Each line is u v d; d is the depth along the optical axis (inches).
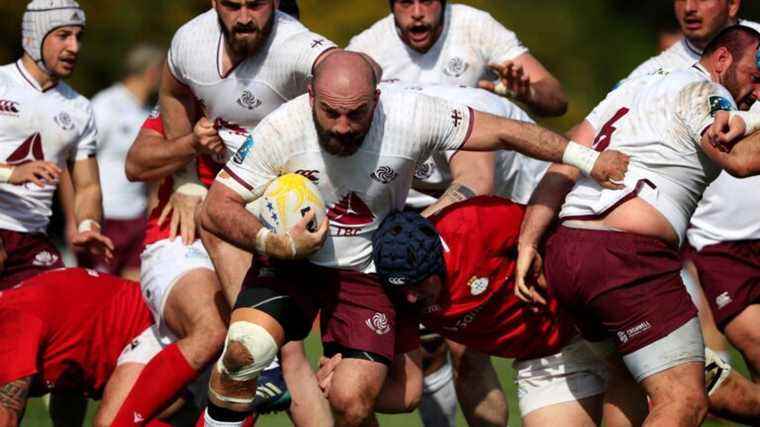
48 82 1214.3
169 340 1001.5
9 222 1185.4
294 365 972.6
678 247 833.5
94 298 987.3
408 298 839.1
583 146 831.1
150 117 1051.3
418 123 824.9
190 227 1025.5
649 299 810.2
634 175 825.5
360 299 871.7
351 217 848.9
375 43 1208.8
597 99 3442.4
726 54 858.1
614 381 887.1
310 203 810.2
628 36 3543.3
